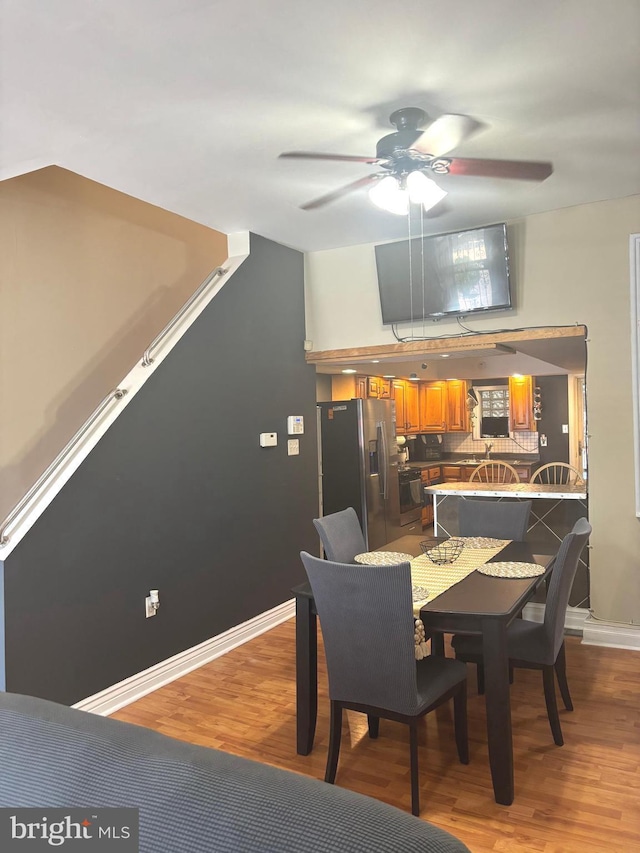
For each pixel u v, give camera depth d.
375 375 6.63
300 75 2.24
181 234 4.81
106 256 4.19
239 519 4.12
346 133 2.72
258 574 4.29
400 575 2.11
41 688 2.81
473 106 2.53
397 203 2.76
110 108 2.44
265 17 1.90
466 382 8.21
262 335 4.39
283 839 0.80
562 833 2.09
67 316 3.92
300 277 4.85
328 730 2.89
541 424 8.05
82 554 3.03
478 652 2.75
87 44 2.00
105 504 3.16
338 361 4.86
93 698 3.04
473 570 2.85
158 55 2.08
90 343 4.07
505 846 2.03
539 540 4.19
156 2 1.80
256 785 0.90
